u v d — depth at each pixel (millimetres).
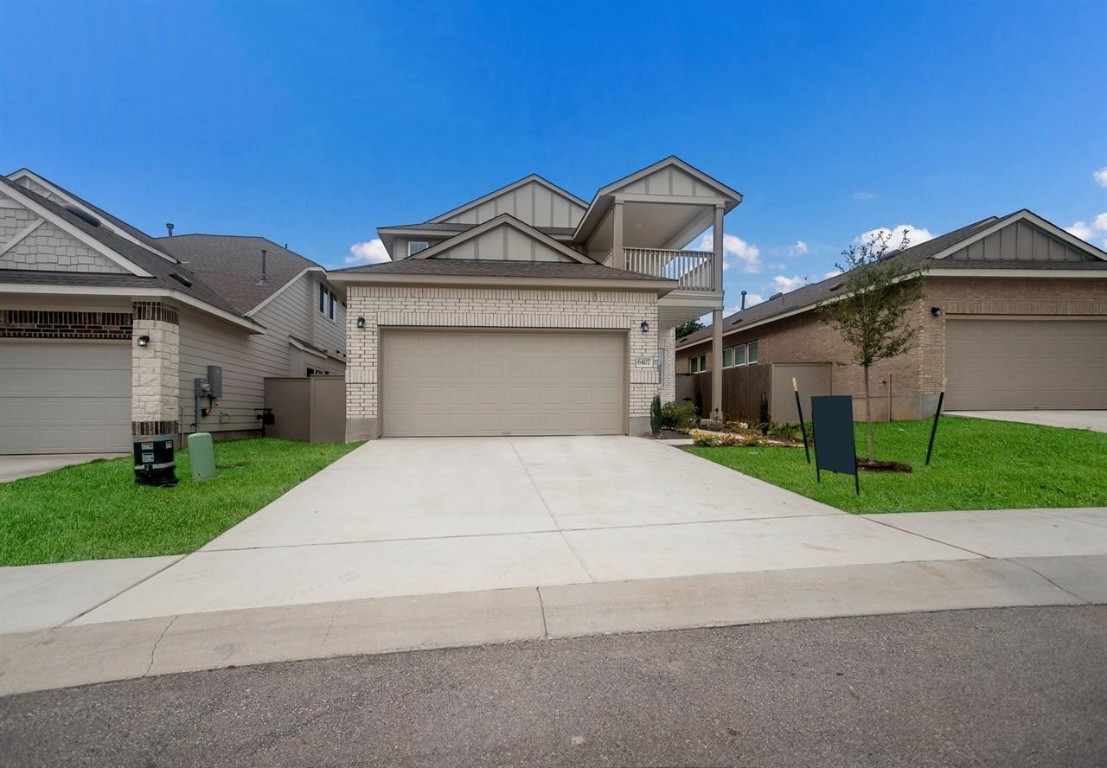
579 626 3393
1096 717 2492
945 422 11781
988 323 13586
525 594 3791
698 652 3100
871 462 8227
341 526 5438
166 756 2279
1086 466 7902
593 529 5312
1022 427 10789
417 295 11625
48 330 10570
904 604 3686
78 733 2424
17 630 3258
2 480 7820
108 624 3330
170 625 3332
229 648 3111
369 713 2561
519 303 11828
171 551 4633
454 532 5234
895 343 8133
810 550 4625
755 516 5746
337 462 8898
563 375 12133
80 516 5621
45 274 10477
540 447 10430
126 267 10812
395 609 3568
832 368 15547
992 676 2842
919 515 5742
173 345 11086
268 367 16047
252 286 16781
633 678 2840
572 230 18094
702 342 25672
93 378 10734
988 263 13297
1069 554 4496
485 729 2441
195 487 7055
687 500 6480
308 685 2785
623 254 13961
